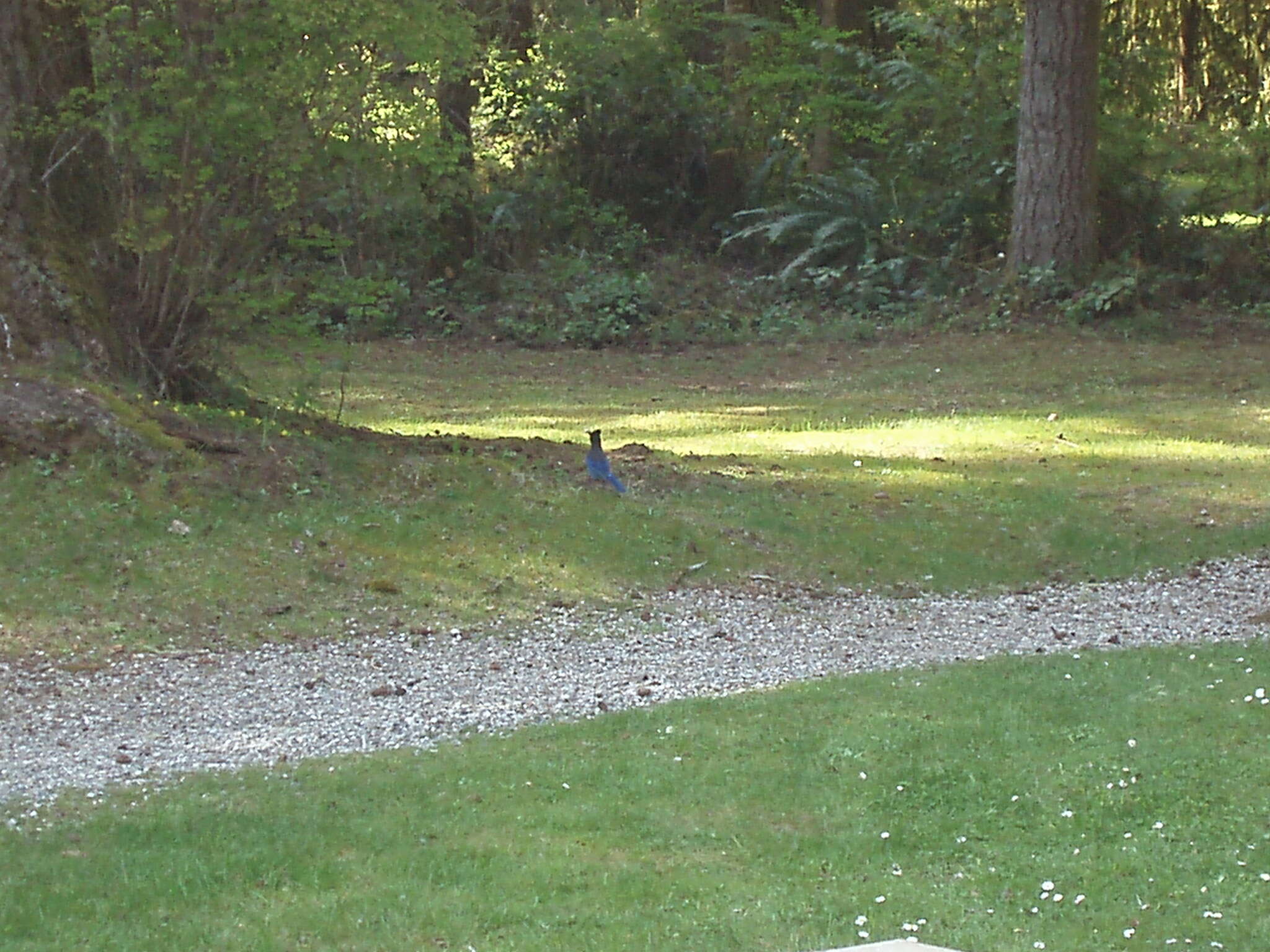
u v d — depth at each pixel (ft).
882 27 129.80
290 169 45.91
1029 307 92.79
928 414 69.56
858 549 46.57
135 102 44.37
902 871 22.93
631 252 107.76
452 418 68.80
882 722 29.94
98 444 43.19
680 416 69.56
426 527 44.09
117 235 45.85
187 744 29.25
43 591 37.32
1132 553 46.78
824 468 57.06
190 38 44.29
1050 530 49.19
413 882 22.22
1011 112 104.88
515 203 106.42
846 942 20.12
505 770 27.53
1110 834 24.18
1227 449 60.85
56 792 26.32
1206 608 41.01
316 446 48.57
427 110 48.83
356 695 32.78
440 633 37.73
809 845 23.90
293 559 40.88
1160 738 28.48
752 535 47.09
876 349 88.99
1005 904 21.58
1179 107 119.44
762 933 20.42
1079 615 40.86
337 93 45.73
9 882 22.12
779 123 119.96
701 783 26.76
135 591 38.04
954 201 103.96
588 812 25.26
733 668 35.65
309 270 53.93
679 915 21.12
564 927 20.70
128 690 32.63
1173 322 90.89
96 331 46.50
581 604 40.52
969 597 43.01
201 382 50.42
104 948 19.93
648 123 114.32
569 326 94.79
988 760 27.50
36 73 46.39
